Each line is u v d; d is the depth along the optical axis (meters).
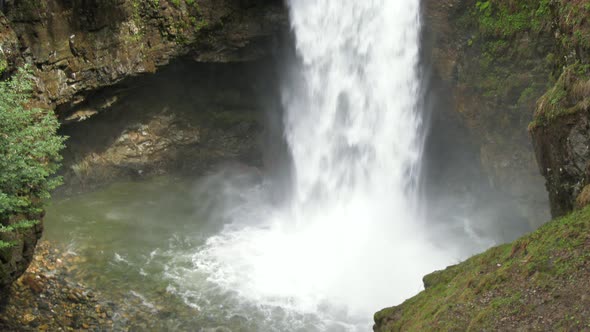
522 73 15.98
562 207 11.68
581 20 11.64
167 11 18.44
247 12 19.36
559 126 11.27
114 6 17.69
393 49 19.47
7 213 11.99
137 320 14.18
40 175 12.28
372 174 20.73
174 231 18.58
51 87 17.02
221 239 18.39
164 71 19.50
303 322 14.74
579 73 11.26
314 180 21.59
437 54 18.55
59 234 17.31
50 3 16.59
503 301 8.76
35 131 12.34
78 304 14.41
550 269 8.73
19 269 12.98
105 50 17.95
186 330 14.03
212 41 19.34
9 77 14.75
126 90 19.30
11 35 14.90
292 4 19.56
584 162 10.90
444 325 9.13
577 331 7.71
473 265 10.59
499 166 17.23
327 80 20.67
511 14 15.98
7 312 13.38
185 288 15.69
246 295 15.65
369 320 14.98
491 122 17.25
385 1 19.20
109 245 17.23
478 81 17.30
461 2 17.58
